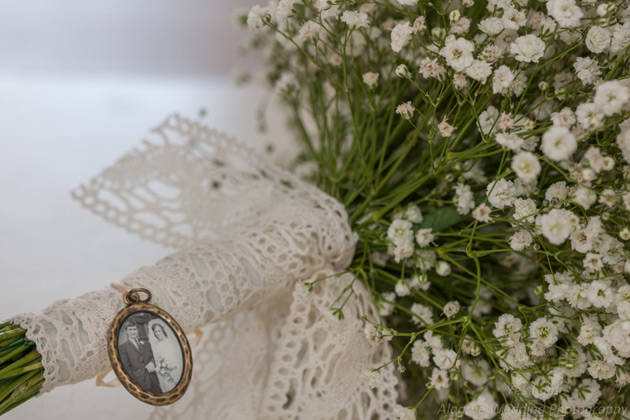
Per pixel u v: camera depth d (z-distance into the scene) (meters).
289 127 0.40
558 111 0.27
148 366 0.24
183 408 0.29
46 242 0.39
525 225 0.25
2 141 0.52
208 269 0.27
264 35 0.34
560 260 0.26
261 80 0.36
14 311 0.33
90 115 0.59
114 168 0.32
